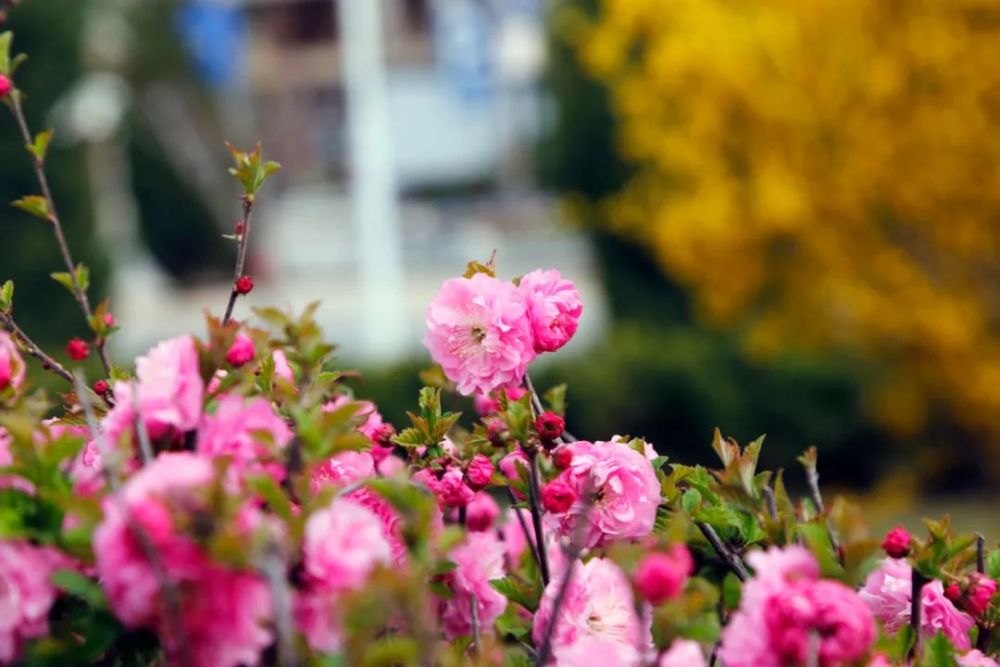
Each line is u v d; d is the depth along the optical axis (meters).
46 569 1.17
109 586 1.10
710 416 12.27
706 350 12.76
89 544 1.15
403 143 29.52
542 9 15.69
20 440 1.22
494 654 1.42
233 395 1.30
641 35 12.59
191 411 1.24
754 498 1.52
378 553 1.17
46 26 14.85
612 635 1.46
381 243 13.89
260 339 1.49
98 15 20.62
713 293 12.03
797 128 10.74
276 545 1.11
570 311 1.78
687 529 1.71
